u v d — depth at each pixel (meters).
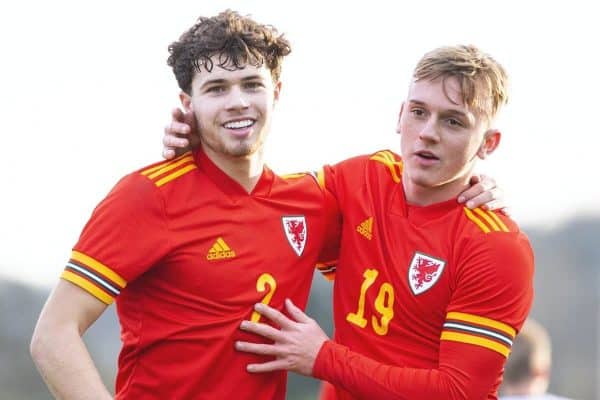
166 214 10.23
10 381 40.41
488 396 10.84
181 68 10.51
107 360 41.59
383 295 10.89
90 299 10.05
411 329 10.82
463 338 10.46
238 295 10.38
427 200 11.01
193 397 10.34
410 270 10.80
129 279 10.15
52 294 10.16
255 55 10.30
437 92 10.42
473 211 10.88
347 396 11.09
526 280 10.65
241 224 10.50
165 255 10.21
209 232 10.34
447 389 10.34
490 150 11.02
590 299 68.31
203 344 10.30
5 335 42.59
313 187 11.20
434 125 10.46
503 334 10.50
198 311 10.31
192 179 10.46
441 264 10.72
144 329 10.42
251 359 10.47
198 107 10.39
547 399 14.80
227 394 10.38
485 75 10.56
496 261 10.51
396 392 10.37
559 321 68.38
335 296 11.34
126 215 10.10
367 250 11.06
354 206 11.26
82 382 9.84
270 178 10.83
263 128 10.41
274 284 10.55
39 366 9.97
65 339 9.91
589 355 66.19
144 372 10.48
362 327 10.95
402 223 10.98
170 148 10.54
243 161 10.48
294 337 10.47
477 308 10.51
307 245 10.91
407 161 10.72
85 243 10.13
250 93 10.33
